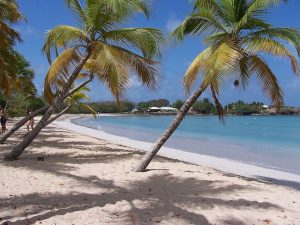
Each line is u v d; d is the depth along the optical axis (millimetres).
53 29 14938
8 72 24359
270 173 17312
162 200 9953
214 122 82312
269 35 12875
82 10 15312
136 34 14539
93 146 23547
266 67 13141
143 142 31578
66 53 14930
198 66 12805
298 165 20844
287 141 36656
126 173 13875
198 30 13719
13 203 9445
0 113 32500
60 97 15898
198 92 13758
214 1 13148
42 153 18656
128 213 8703
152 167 15492
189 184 12422
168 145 31453
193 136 42312
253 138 40062
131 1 14406
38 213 8641
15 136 27906
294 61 12531
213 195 10938
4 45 19781
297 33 12602
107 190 11172
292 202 10453
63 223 7934
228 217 8664
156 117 121250
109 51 14109
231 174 15758
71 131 40969
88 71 19844
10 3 19594
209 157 22500
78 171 14031
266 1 12336
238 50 12203
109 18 14711
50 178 12578
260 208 9609
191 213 8867
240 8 13055
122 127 61031
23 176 12695
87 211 8719
